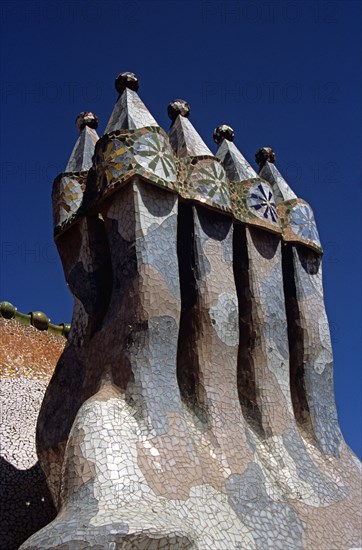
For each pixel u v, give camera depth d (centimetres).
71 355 1125
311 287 1302
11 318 1791
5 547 1291
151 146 1089
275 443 1110
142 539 767
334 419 1237
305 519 1010
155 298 1021
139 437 927
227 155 1323
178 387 1015
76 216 1145
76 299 1137
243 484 985
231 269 1154
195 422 1035
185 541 805
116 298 1055
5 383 1661
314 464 1130
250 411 1140
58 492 1073
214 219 1164
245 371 1165
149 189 1071
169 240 1066
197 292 1106
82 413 939
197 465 943
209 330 1090
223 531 896
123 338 1014
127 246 1050
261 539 928
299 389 1233
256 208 1241
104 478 855
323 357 1269
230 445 1025
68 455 898
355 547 1028
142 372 984
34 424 1566
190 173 1161
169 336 1024
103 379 1014
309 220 1340
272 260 1244
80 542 749
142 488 863
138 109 1165
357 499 1123
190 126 1283
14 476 1403
